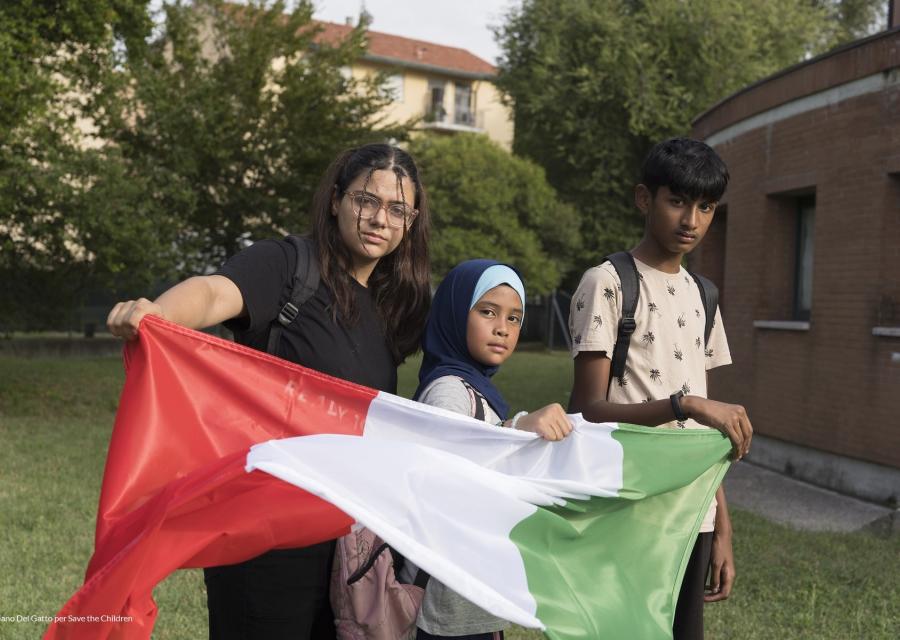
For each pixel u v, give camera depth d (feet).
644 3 95.14
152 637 14.49
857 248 26.40
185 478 7.45
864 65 25.85
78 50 39.50
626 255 9.96
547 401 48.03
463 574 7.46
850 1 114.73
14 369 57.47
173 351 8.11
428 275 9.80
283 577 8.57
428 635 8.79
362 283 9.45
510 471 8.92
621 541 9.07
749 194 32.32
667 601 8.96
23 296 44.24
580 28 95.25
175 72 52.65
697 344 10.03
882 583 17.85
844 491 27.14
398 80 143.64
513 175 93.45
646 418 9.20
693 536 9.25
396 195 9.06
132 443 7.84
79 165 38.14
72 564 17.93
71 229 39.19
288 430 8.48
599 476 8.91
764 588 17.37
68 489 24.53
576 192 100.78
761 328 31.40
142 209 40.14
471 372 9.38
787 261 31.60
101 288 48.80
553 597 7.95
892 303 25.45
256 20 53.93
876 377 25.53
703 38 90.74
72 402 45.11
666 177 9.56
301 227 53.31
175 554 7.52
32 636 14.26
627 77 91.04
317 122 52.75
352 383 8.75
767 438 31.40
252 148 51.90
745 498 26.76
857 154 26.40
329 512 7.99
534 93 97.09
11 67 33.45
